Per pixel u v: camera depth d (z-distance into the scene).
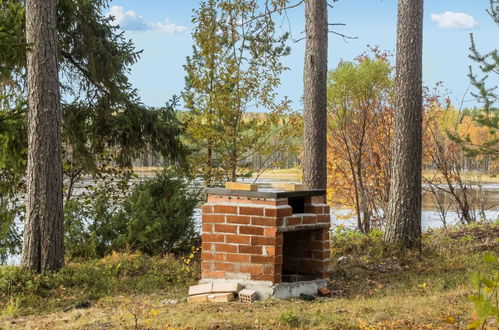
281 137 17.98
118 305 8.04
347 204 23.72
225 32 17.41
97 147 15.74
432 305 6.93
